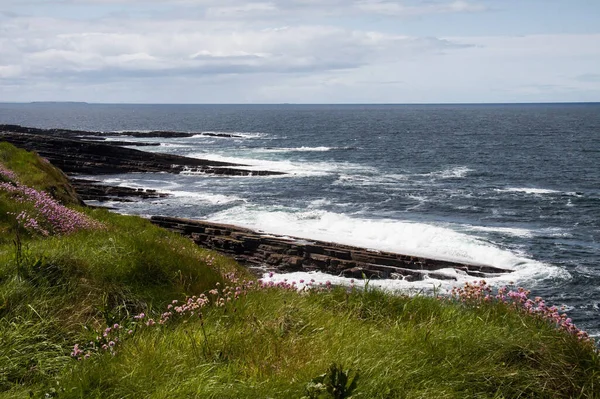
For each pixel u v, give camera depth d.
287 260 30.27
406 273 28.55
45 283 8.23
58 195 24.92
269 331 7.25
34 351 6.70
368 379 5.77
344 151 103.56
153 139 128.00
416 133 157.88
